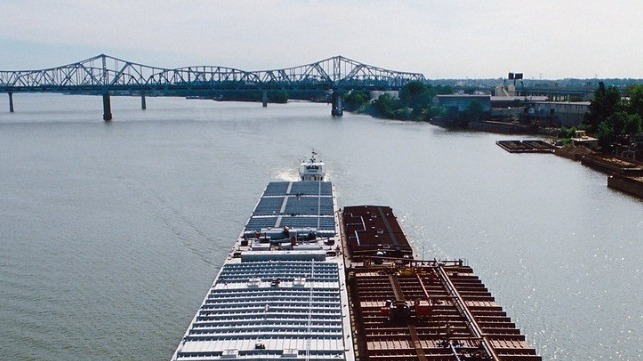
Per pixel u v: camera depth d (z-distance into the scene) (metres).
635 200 108.31
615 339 54.34
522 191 116.00
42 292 63.25
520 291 64.56
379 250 67.75
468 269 62.34
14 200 107.69
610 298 62.91
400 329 47.12
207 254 75.56
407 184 122.00
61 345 51.88
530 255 76.25
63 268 70.62
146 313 58.12
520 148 180.38
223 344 41.75
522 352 43.28
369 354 43.25
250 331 44.06
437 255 75.56
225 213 96.44
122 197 109.50
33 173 137.88
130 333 54.06
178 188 117.44
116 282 66.06
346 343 42.34
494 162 155.25
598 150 169.62
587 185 123.00
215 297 50.53
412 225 89.88
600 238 83.81
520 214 97.31
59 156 168.25
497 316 49.78
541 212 98.81
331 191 97.19
